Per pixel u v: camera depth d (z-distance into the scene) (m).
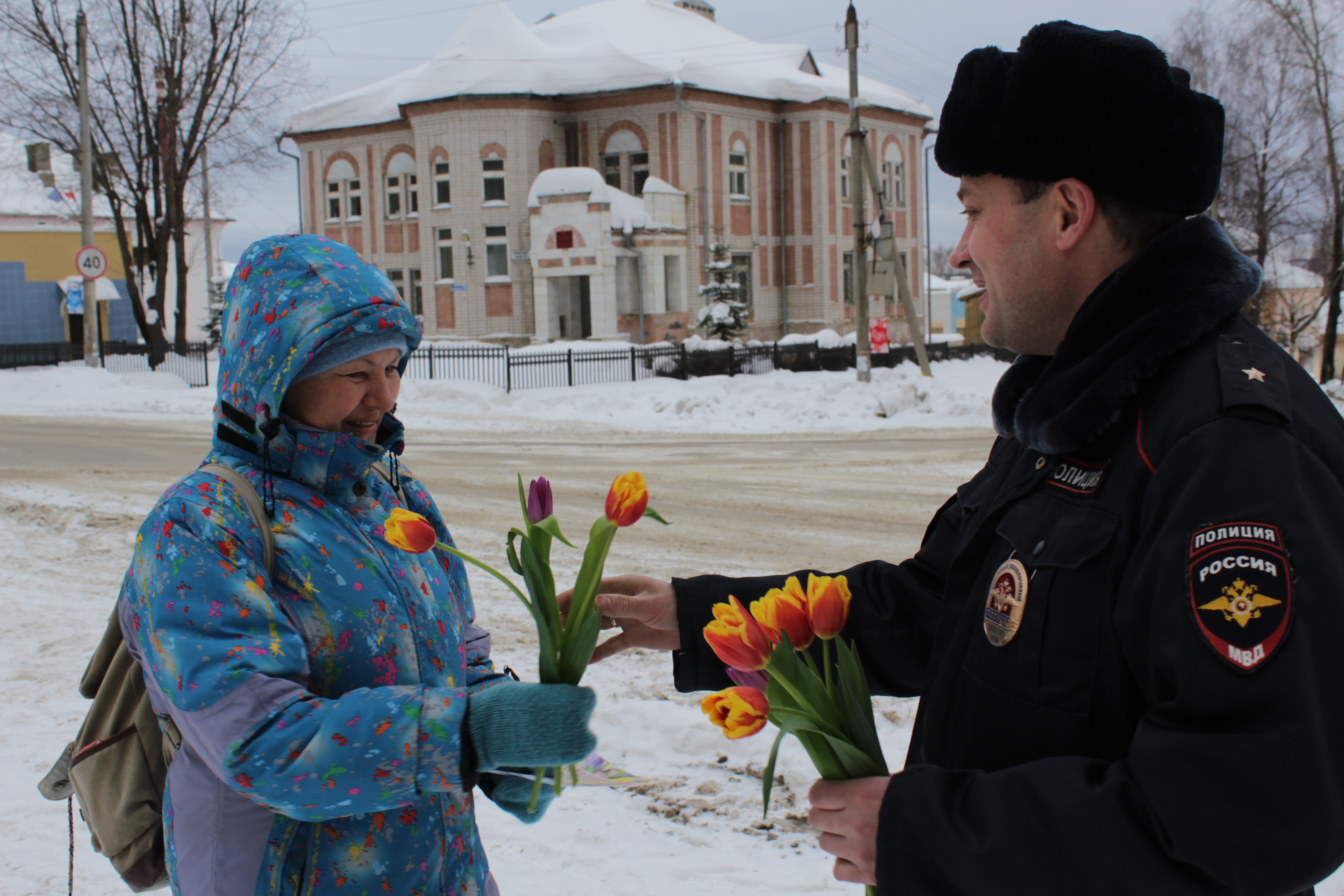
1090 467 1.31
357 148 38.66
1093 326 1.33
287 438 1.62
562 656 1.41
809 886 3.01
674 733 4.28
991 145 1.40
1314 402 1.22
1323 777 0.99
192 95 31.17
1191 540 1.11
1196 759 1.03
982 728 1.36
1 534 8.62
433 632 1.73
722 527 9.06
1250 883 1.00
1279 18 26.34
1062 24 1.39
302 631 1.57
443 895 1.68
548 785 1.70
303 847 1.57
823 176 37.66
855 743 1.24
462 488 11.25
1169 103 1.31
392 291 1.71
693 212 35.16
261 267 1.64
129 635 1.59
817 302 38.09
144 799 1.72
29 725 4.54
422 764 1.39
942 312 65.88
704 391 22.53
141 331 31.56
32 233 39.16
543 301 33.19
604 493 10.87
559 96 35.44
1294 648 1.02
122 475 11.91
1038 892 1.09
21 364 29.31
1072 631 1.26
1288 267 34.31
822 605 1.24
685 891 3.00
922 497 10.51
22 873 3.22
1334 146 26.16
